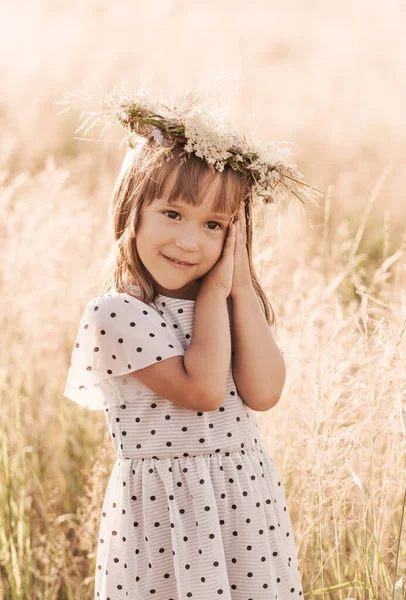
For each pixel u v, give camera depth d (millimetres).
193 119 1732
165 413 1802
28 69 7625
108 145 6004
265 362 1884
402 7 9258
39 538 2828
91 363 1834
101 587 1859
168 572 1776
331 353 2348
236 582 1792
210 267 1834
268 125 6988
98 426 3160
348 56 8289
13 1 9484
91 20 8797
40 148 6324
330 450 2188
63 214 3889
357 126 6945
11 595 2527
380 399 2172
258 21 8961
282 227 4180
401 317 2328
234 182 1785
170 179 1747
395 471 2279
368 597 2217
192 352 1765
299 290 3352
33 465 3053
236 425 1852
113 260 1910
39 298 3514
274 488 1916
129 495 1808
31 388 3393
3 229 3818
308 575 2396
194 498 1762
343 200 5711
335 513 2244
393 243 5000
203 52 7891
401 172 6152
